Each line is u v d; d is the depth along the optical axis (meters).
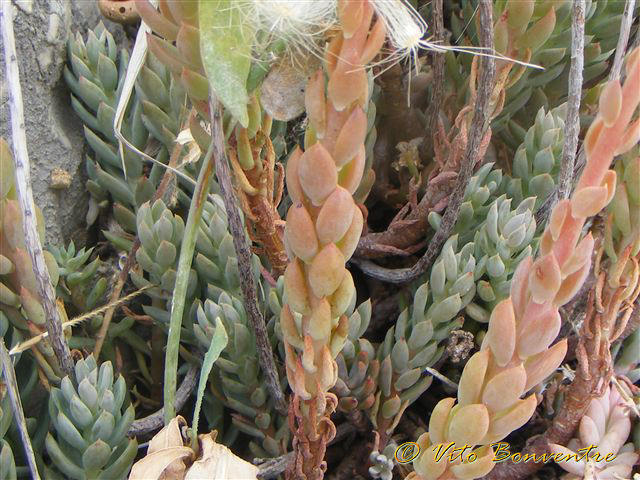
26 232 0.20
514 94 0.28
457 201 0.24
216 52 0.14
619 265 0.19
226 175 0.17
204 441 0.18
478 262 0.26
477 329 0.27
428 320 0.24
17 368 0.24
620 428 0.23
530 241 0.25
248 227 0.22
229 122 0.18
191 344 0.27
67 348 0.22
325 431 0.18
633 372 0.26
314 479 0.19
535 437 0.24
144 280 0.26
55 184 0.29
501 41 0.23
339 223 0.13
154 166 0.29
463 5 0.30
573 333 0.27
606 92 0.14
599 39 0.31
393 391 0.25
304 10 0.14
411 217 0.28
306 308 0.15
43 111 0.29
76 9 0.31
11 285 0.22
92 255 0.31
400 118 0.31
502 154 0.32
